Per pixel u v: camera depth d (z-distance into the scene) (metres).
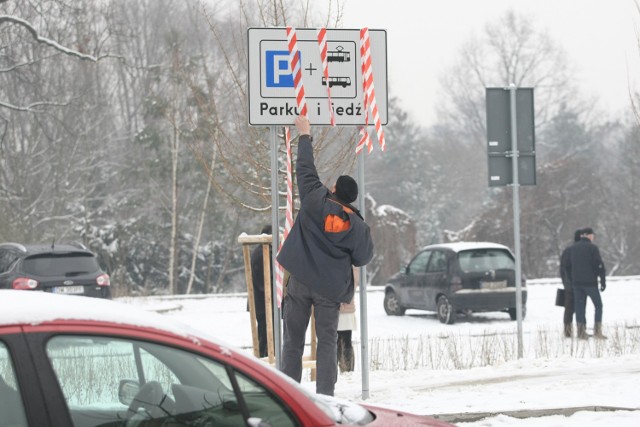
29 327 9.33
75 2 80.31
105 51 85.19
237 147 38.59
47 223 108.69
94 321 9.67
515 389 26.50
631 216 147.88
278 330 23.34
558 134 199.75
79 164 114.56
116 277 106.44
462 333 47.09
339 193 21.47
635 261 146.00
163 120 104.38
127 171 113.38
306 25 38.06
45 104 88.81
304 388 10.70
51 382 9.26
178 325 10.37
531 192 127.38
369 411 11.74
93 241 108.44
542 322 54.38
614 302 65.94
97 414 9.51
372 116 23.98
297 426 10.26
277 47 23.61
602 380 27.88
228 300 76.88
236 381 10.12
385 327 53.59
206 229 113.19
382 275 113.75
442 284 55.50
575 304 43.16
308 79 23.78
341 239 21.00
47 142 113.50
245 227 111.50
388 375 31.48
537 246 126.25
